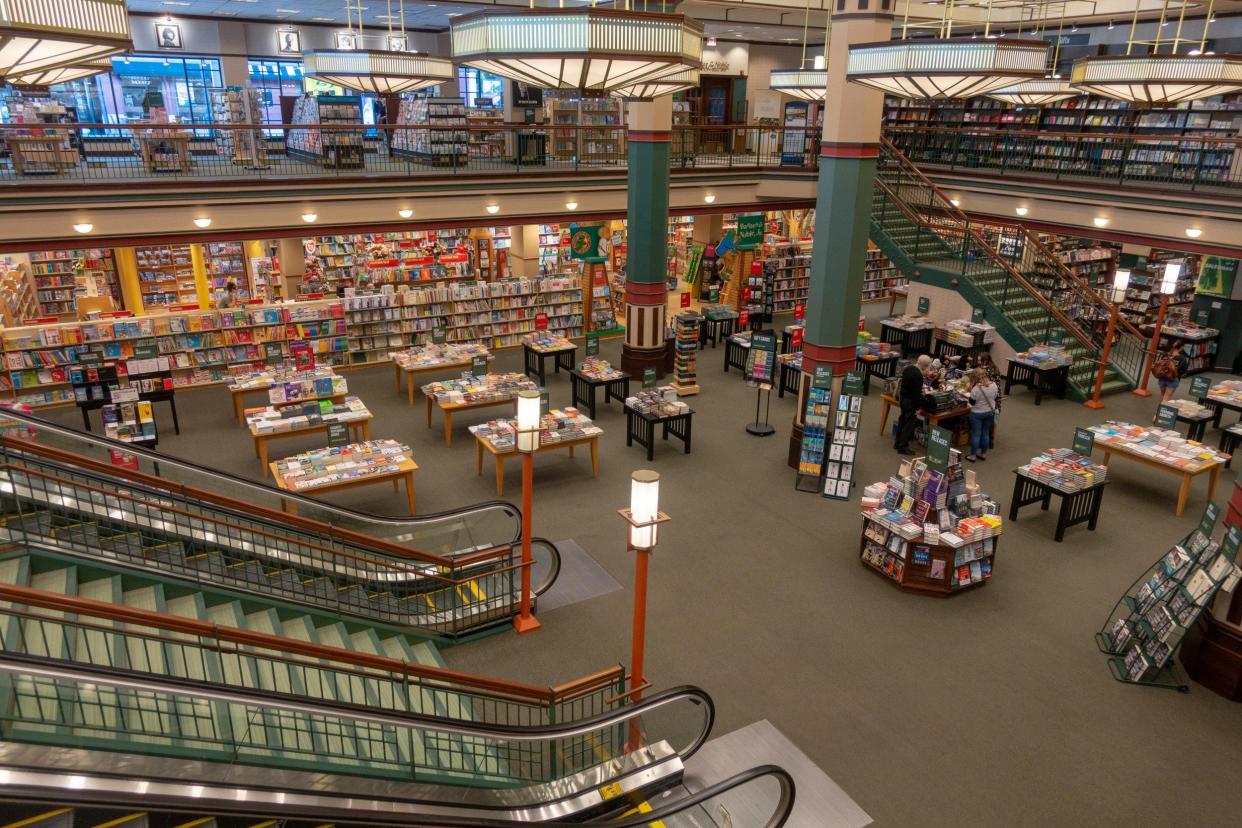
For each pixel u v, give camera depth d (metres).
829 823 6.02
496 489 11.30
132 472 6.70
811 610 8.62
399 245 19.56
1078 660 7.87
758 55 25.81
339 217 14.25
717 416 14.30
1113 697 7.37
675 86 5.10
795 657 7.86
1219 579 7.19
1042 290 17.86
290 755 5.33
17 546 6.12
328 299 15.82
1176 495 11.39
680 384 15.25
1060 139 17.19
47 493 6.67
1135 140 15.78
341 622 7.44
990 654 7.94
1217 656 7.36
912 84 6.86
